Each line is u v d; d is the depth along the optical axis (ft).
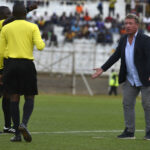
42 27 417.08
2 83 90.43
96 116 156.66
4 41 83.56
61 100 254.68
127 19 90.84
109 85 360.69
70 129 113.29
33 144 81.10
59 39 426.10
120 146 81.46
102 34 417.49
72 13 463.42
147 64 89.97
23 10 83.71
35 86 82.58
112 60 94.27
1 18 101.09
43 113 163.53
